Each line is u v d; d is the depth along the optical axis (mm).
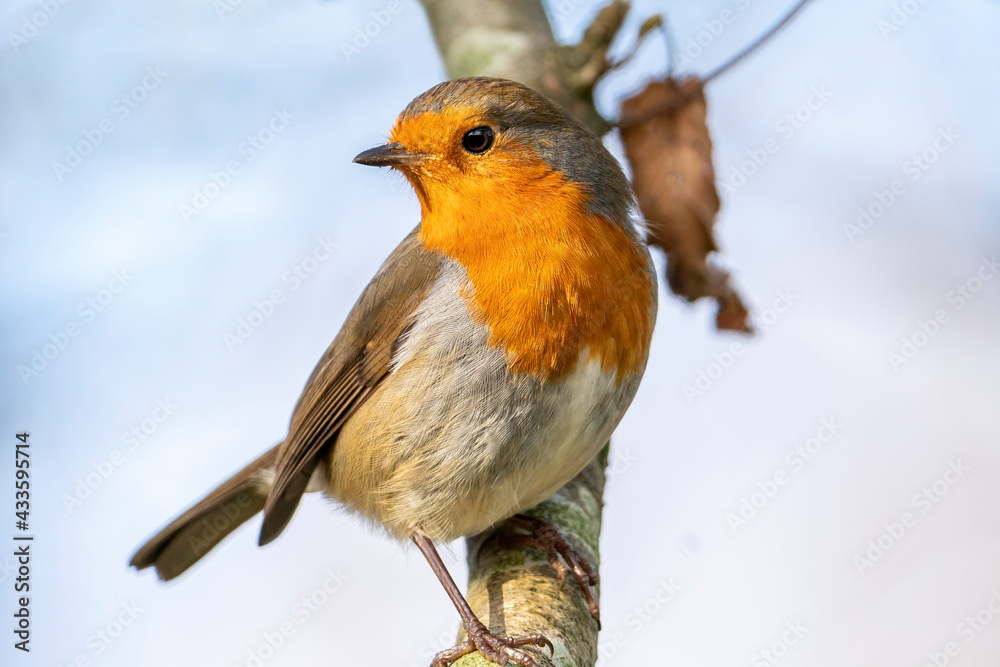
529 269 6406
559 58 8984
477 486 6547
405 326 6824
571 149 6707
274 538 7938
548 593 6445
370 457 6805
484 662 5809
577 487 7598
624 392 6688
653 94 9000
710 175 8945
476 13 9578
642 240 7082
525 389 6383
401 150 6789
